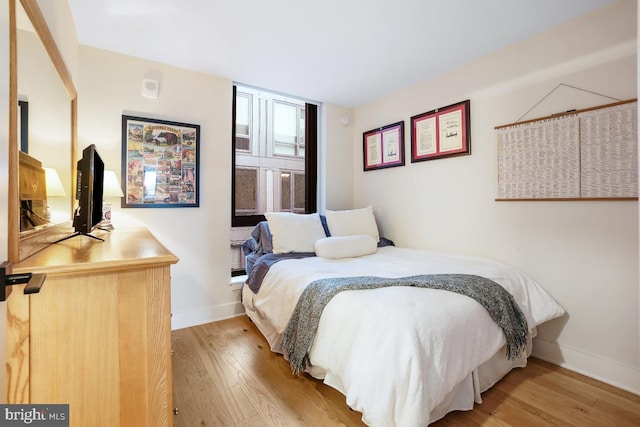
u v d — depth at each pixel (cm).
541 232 202
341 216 294
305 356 153
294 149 375
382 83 284
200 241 260
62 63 148
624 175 167
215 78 266
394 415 112
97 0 169
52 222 133
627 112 166
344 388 137
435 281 157
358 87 295
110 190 204
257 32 201
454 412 147
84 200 125
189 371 184
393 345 117
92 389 84
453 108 252
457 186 252
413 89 288
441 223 264
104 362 85
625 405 154
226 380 174
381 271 196
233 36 206
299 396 160
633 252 167
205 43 215
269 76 268
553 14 183
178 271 251
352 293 148
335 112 343
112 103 224
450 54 231
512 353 151
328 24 193
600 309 178
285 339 174
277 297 200
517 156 212
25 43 100
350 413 146
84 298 83
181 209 251
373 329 125
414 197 287
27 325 77
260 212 351
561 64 192
